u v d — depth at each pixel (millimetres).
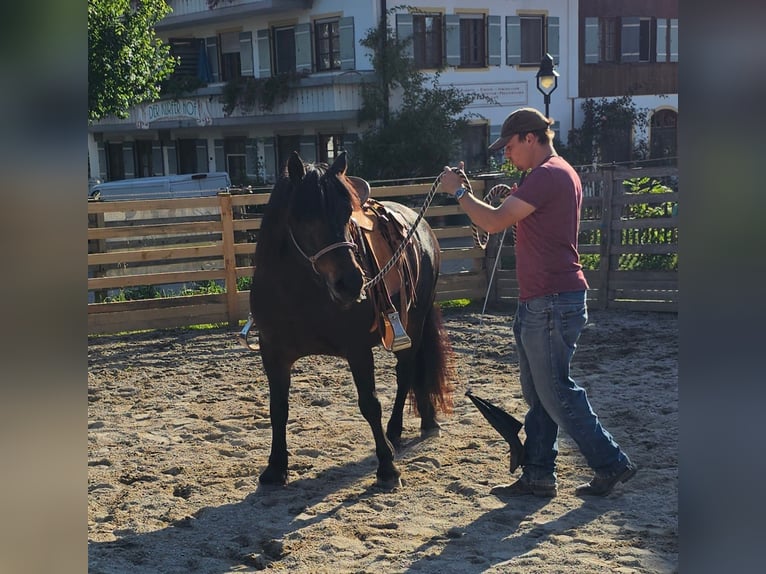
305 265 4168
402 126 20531
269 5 22688
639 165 24922
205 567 3588
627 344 8086
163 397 6699
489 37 23312
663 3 26562
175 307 9383
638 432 5371
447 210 10516
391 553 3652
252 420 5953
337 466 4938
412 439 5426
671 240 9617
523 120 4055
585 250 10070
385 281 4625
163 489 4621
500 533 3857
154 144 28984
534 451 4309
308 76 22828
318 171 4172
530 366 4113
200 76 26578
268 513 4207
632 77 26391
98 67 18875
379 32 21016
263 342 4520
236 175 25578
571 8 24859
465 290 10547
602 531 3832
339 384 6906
